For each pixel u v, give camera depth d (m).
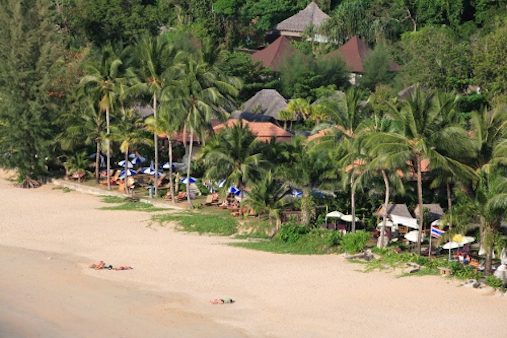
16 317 66.56
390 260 82.06
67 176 129.50
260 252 88.81
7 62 128.12
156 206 111.50
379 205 98.81
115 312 68.31
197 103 107.00
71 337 62.47
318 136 101.38
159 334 63.31
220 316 67.81
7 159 128.62
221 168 103.31
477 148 83.94
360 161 91.06
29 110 126.94
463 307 69.94
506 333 64.25
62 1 184.50
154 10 185.75
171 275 79.56
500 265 78.88
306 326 65.56
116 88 121.25
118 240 93.69
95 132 125.31
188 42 166.12
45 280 77.19
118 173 126.44
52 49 130.12
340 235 89.88
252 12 198.88
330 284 76.56
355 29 182.12
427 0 184.75
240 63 157.25
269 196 95.38
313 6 197.75
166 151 132.50
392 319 67.19
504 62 140.62
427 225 93.19
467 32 179.88
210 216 101.88
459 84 146.88
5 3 131.38
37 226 100.69
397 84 153.12
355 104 92.94
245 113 137.25
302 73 159.25
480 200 76.81
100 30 179.25
